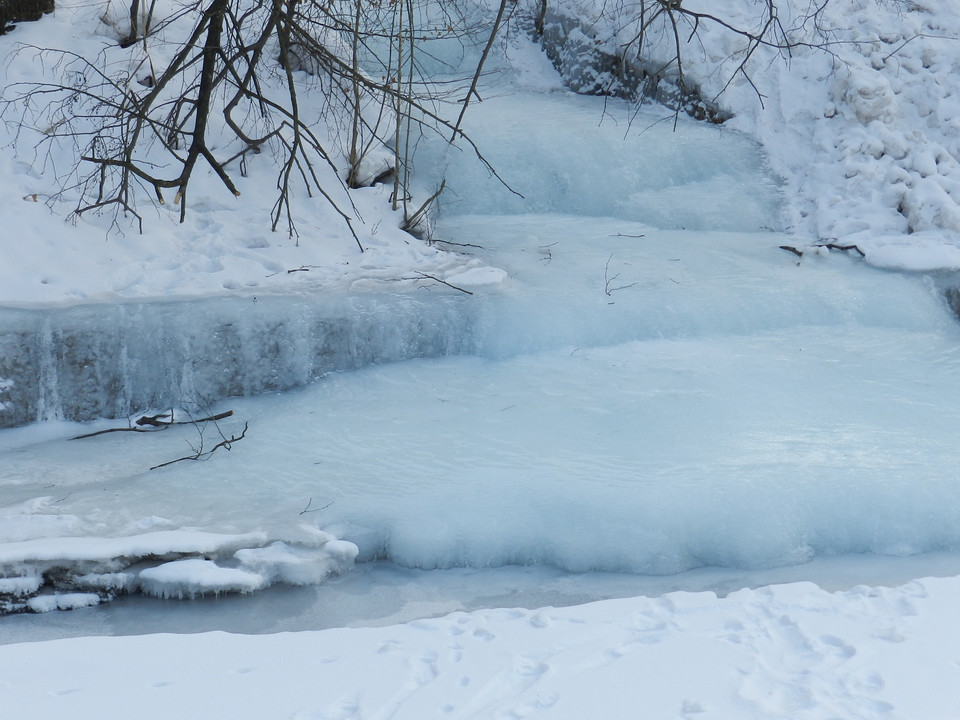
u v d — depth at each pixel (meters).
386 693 4.46
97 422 8.84
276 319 9.22
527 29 16.61
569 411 8.71
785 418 8.56
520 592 6.71
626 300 10.28
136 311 8.88
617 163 13.14
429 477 7.67
